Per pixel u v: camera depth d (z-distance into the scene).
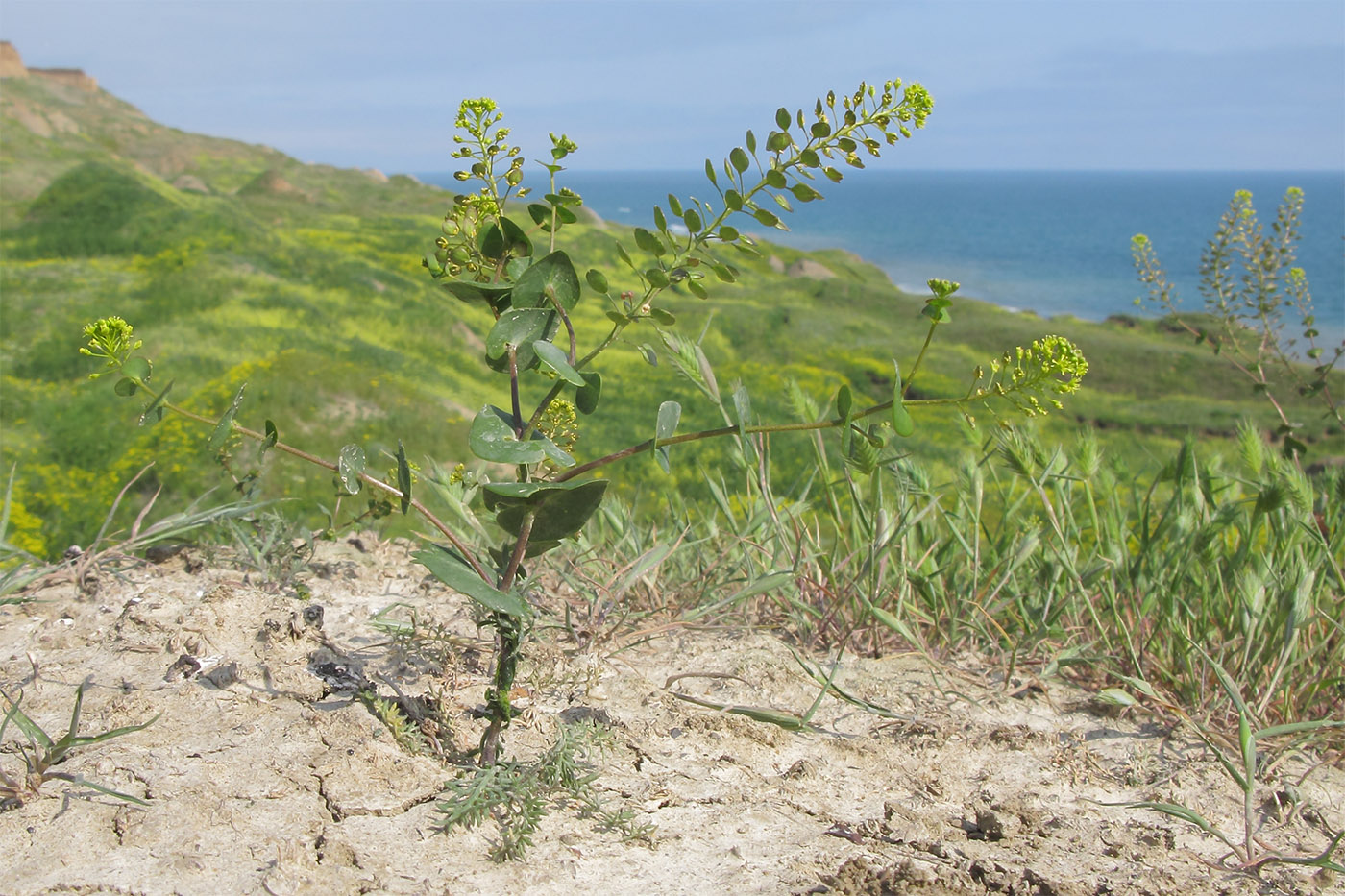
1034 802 1.69
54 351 14.22
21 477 8.55
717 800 1.57
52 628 1.91
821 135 1.21
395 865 1.27
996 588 2.41
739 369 20.42
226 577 2.24
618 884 1.30
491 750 1.45
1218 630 2.36
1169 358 27.23
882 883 1.39
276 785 1.40
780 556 2.56
